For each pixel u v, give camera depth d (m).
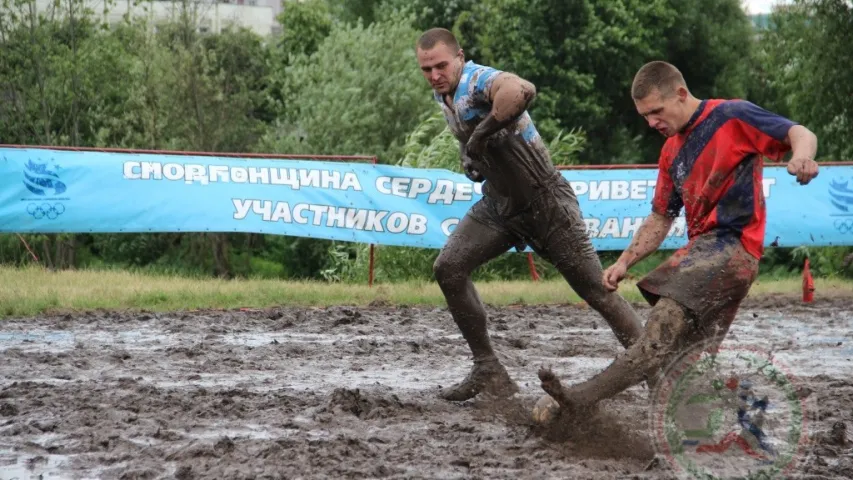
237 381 8.88
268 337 11.86
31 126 38.84
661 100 6.27
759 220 6.20
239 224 16.44
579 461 6.02
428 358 10.34
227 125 42.44
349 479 5.60
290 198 16.66
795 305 16.22
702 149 6.23
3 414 7.29
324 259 41.94
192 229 16.30
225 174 16.47
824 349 11.21
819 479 5.63
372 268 17.75
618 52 45.31
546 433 6.43
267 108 48.41
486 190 7.90
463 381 8.13
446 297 8.04
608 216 17.56
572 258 7.71
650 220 6.68
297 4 57.09
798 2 33.44
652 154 48.78
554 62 45.09
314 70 44.09
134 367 9.55
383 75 42.75
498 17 45.38
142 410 7.43
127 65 41.91
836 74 32.75
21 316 13.45
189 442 6.48
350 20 57.22
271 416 7.31
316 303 15.27
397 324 13.12
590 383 6.18
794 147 5.86
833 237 17.72
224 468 5.79
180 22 44.59
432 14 50.59
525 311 14.86
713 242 6.19
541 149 7.68
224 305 14.76
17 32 38.44
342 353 10.58
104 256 41.00
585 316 14.30
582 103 44.88
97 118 40.06
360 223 16.92
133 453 6.21
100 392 8.09
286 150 42.09
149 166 16.25
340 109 41.84
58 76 38.94
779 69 35.44
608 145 46.66
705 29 49.00
